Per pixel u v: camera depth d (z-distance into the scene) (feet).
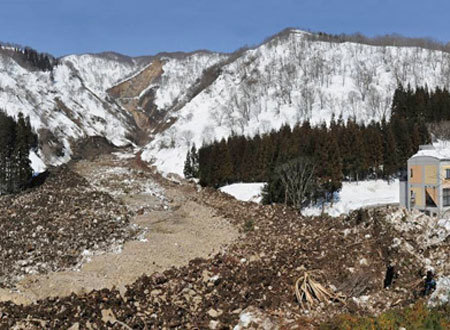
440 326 38.60
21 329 47.50
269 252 79.36
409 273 61.98
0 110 256.32
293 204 133.08
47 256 79.15
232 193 164.25
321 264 67.21
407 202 121.19
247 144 213.05
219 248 86.69
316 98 362.12
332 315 49.11
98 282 65.51
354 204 144.56
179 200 150.41
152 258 78.69
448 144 188.44
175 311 52.21
